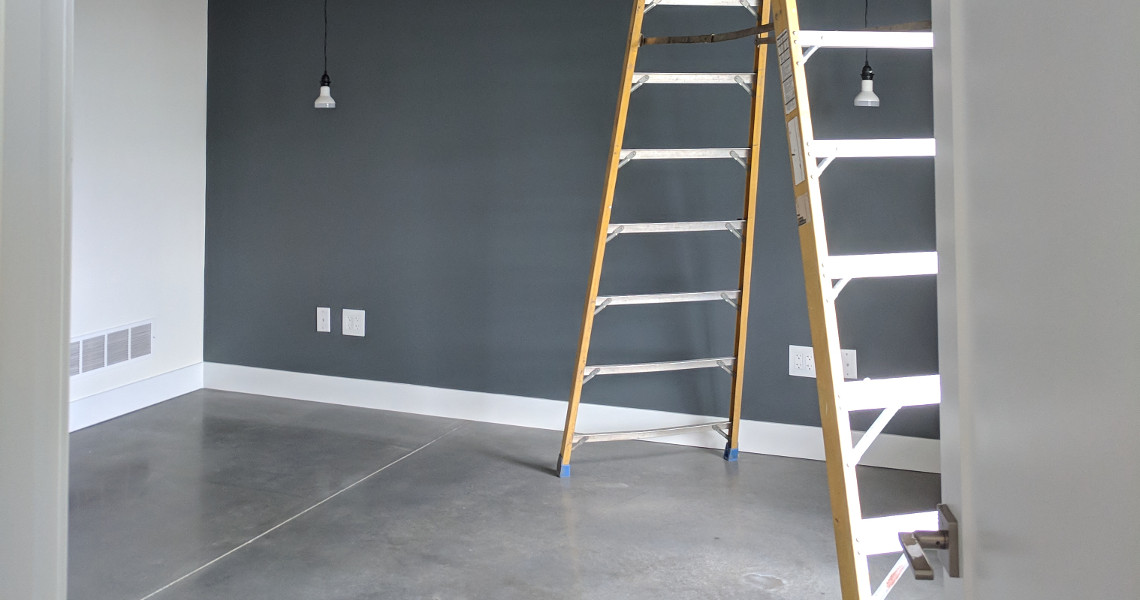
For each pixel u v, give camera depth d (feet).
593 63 13.14
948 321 2.84
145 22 14.07
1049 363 1.93
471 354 14.25
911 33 7.02
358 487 11.18
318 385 15.24
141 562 8.89
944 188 2.87
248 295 15.56
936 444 11.76
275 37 14.96
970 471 2.61
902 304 11.91
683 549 9.41
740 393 12.28
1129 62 1.53
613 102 13.07
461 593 8.33
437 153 14.12
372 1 14.30
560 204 13.50
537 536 9.71
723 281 12.81
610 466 12.13
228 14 15.23
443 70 13.97
